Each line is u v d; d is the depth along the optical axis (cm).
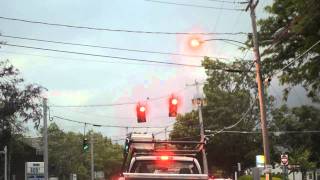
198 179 1175
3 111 4575
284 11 3028
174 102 3256
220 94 6600
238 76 6525
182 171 1496
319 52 2780
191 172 1494
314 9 2642
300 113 5894
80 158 10088
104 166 12750
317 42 2553
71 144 9619
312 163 6181
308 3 2648
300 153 6169
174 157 1498
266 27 3181
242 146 6531
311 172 7675
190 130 7119
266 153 3045
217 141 6494
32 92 4722
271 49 3139
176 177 1170
